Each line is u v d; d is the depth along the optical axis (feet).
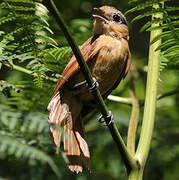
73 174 37.40
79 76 30.35
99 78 32.09
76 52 21.36
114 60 31.73
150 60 26.21
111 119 22.74
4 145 19.07
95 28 33.81
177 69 35.58
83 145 29.91
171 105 44.75
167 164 40.04
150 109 25.21
